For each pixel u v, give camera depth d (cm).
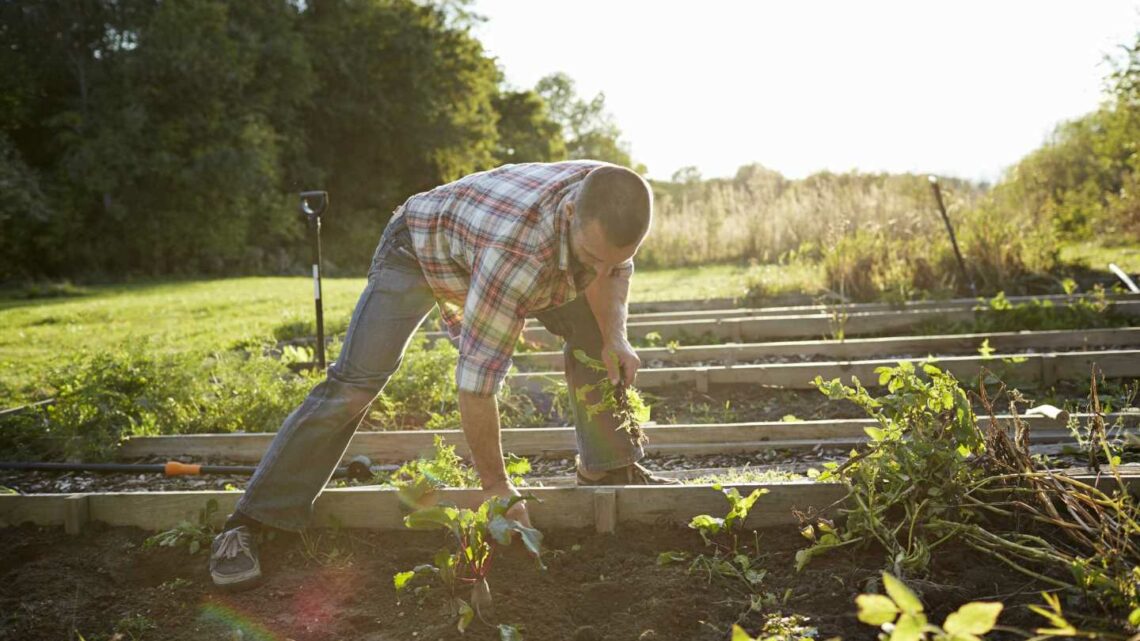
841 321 702
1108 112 1677
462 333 258
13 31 2552
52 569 277
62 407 471
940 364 506
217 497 297
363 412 282
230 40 2772
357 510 294
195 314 1096
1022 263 967
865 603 145
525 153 4444
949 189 1392
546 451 445
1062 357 500
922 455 260
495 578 257
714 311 821
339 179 3531
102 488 412
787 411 503
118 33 2633
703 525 267
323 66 3391
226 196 2736
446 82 3719
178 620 248
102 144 2481
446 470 312
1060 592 225
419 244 268
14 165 2372
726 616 231
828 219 1462
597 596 246
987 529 259
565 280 258
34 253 2466
